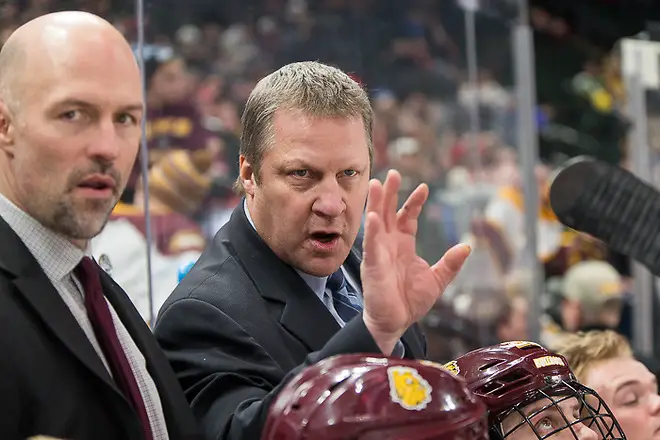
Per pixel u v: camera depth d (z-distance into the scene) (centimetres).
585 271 825
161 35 592
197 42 646
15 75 257
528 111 714
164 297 462
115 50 262
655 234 457
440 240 680
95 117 258
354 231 325
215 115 630
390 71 726
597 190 459
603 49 1185
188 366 320
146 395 285
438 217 689
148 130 473
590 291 818
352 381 245
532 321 683
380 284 264
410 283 270
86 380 260
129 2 407
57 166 255
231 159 606
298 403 247
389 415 240
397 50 727
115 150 258
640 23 1183
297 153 313
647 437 393
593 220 462
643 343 740
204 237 516
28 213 264
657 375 488
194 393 315
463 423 246
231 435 289
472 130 723
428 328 636
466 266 670
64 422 252
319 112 313
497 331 668
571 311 823
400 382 246
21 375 247
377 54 726
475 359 323
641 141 727
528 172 709
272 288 329
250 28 688
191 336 324
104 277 297
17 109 256
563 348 412
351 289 367
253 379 312
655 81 731
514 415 315
